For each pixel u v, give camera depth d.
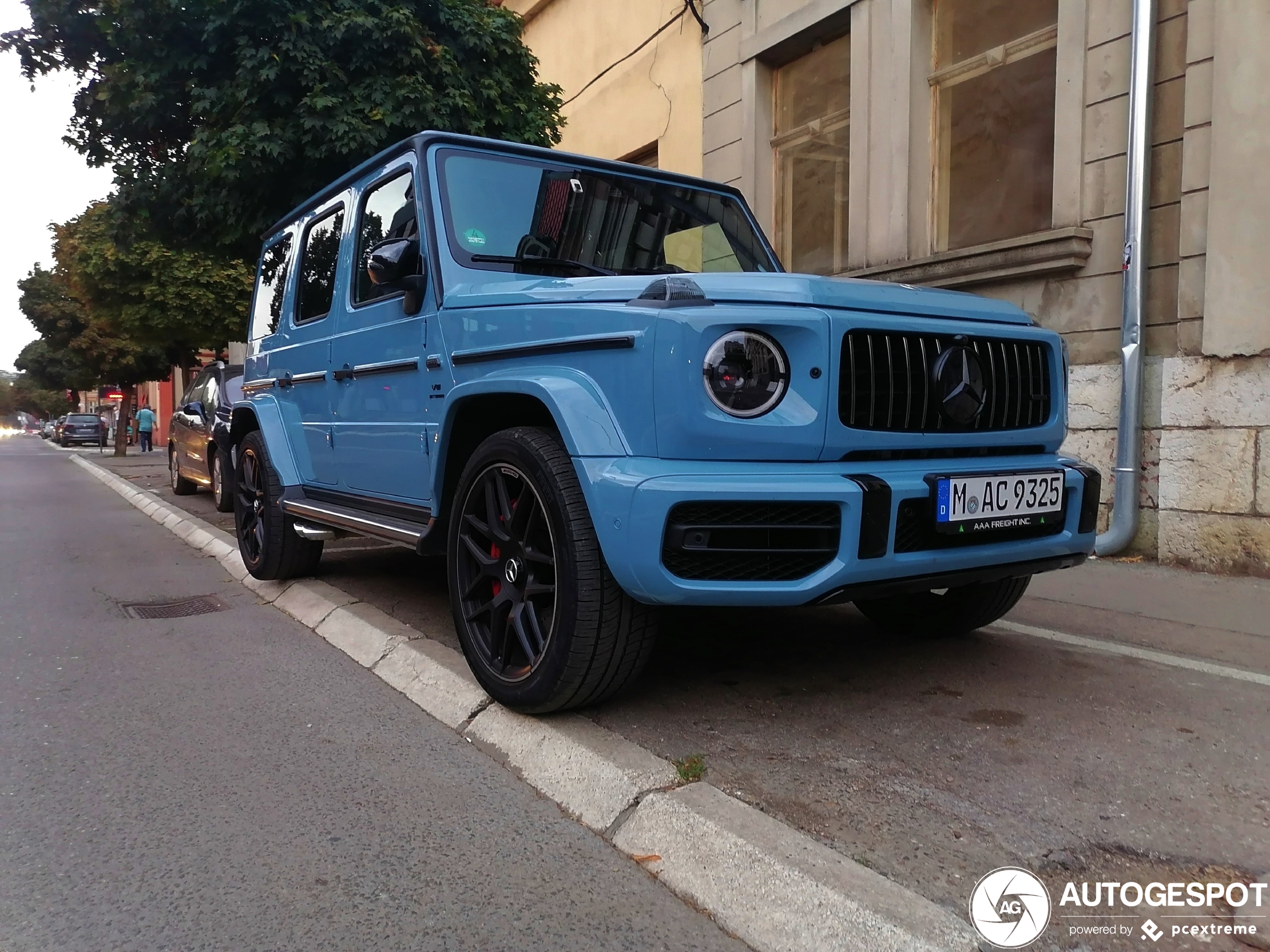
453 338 3.34
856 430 2.59
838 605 4.60
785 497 2.40
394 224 3.92
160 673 3.83
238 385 10.39
